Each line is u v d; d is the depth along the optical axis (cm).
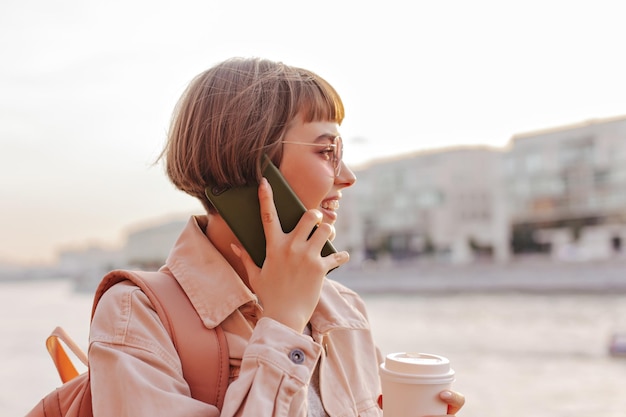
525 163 6172
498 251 6328
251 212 118
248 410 99
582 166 5781
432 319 2720
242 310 123
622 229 5531
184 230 126
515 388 1150
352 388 139
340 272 5172
